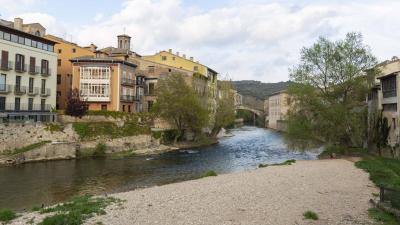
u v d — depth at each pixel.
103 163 49.28
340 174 35.09
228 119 85.62
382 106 52.19
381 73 52.72
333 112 50.75
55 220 18.03
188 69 105.38
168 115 72.19
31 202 28.59
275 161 54.00
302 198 24.72
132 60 90.62
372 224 18.66
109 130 60.69
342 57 53.16
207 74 108.25
